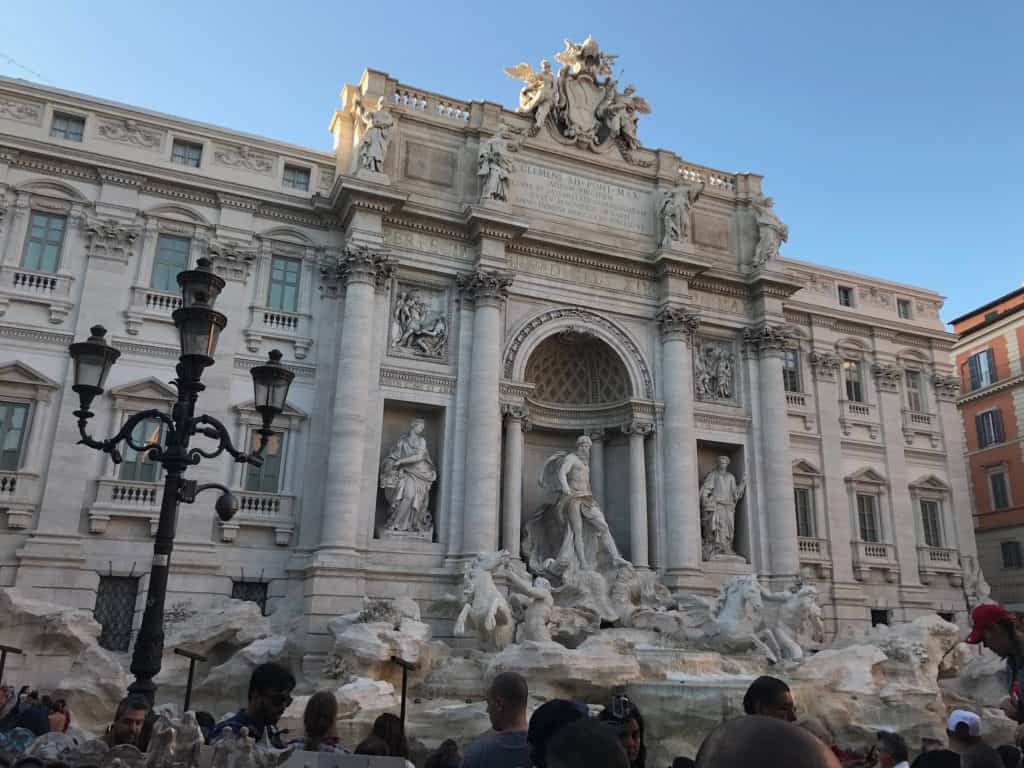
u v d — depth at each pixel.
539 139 40.28
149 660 12.05
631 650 27.94
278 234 35.44
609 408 39.62
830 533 42.28
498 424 35.09
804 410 43.84
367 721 21.34
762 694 7.05
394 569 32.09
